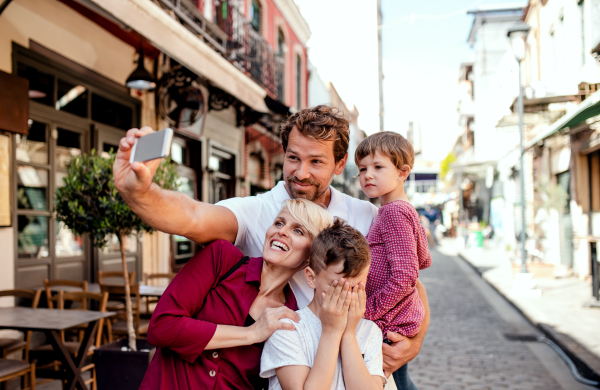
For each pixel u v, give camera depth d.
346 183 20.58
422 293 2.10
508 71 13.95
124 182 1.14
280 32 14.85
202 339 1.37
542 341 5.95
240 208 1.67
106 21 5.80
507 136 17.69
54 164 5.34
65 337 4.80
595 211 10.37
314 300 1.54
